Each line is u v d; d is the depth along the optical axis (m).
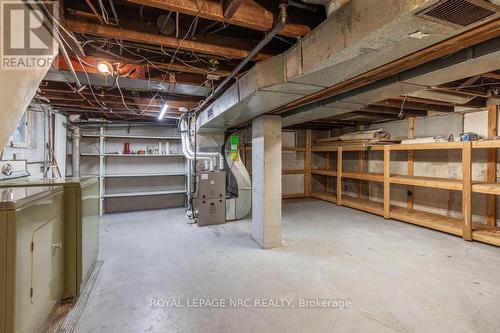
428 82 1.97
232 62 2.31
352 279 2.35
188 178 5.09
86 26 1.52
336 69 1.59
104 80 2.48
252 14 1.46
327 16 1.42
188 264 2.70
